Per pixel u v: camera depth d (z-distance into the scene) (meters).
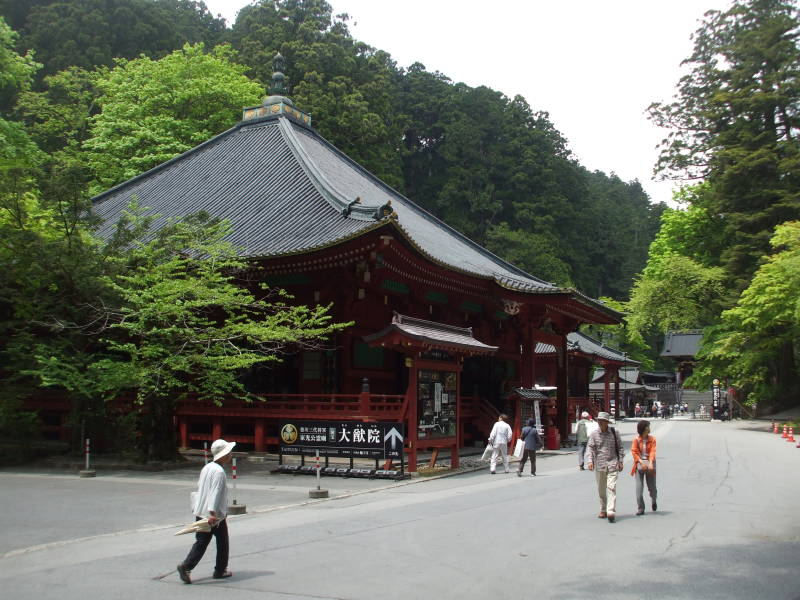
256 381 26.73
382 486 18.55
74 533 12.19
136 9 60.06
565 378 39.06
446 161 91.75
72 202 23.16
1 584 8.74
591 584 8.60
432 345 20.73
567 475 21.92
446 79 102.31
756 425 51.66
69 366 21.52
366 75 68.81
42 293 23.14
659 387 94.94
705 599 7.98
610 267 105.88
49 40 56.25
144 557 10.23
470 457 27.97
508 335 36.44
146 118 46.03
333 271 25.42
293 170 32.03
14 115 53.12
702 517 13.39
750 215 50.97
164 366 21.98
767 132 50.97
